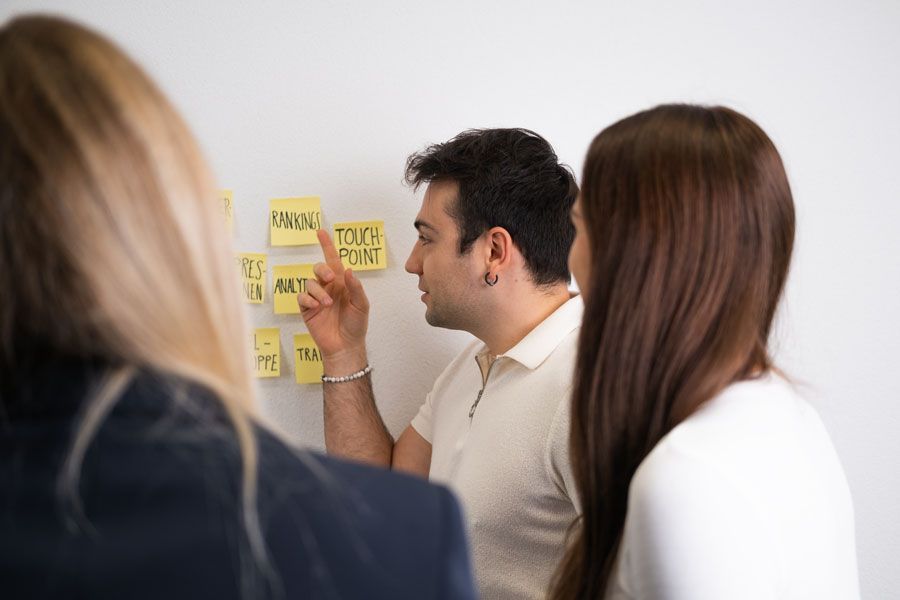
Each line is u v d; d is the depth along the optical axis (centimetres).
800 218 141
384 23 142
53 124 40
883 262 141
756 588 64
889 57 139
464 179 126
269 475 42
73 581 37
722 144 74
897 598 143
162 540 38
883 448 142
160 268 40
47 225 39
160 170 41
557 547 116
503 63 142
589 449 79
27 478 38
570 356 118
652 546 66
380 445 142
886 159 140
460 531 46
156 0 143
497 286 127
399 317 148
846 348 142
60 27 43
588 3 141
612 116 142
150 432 40
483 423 124
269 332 148
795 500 69
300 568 40
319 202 144
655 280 74
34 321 40
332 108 144
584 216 80
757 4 140
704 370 73
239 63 144
